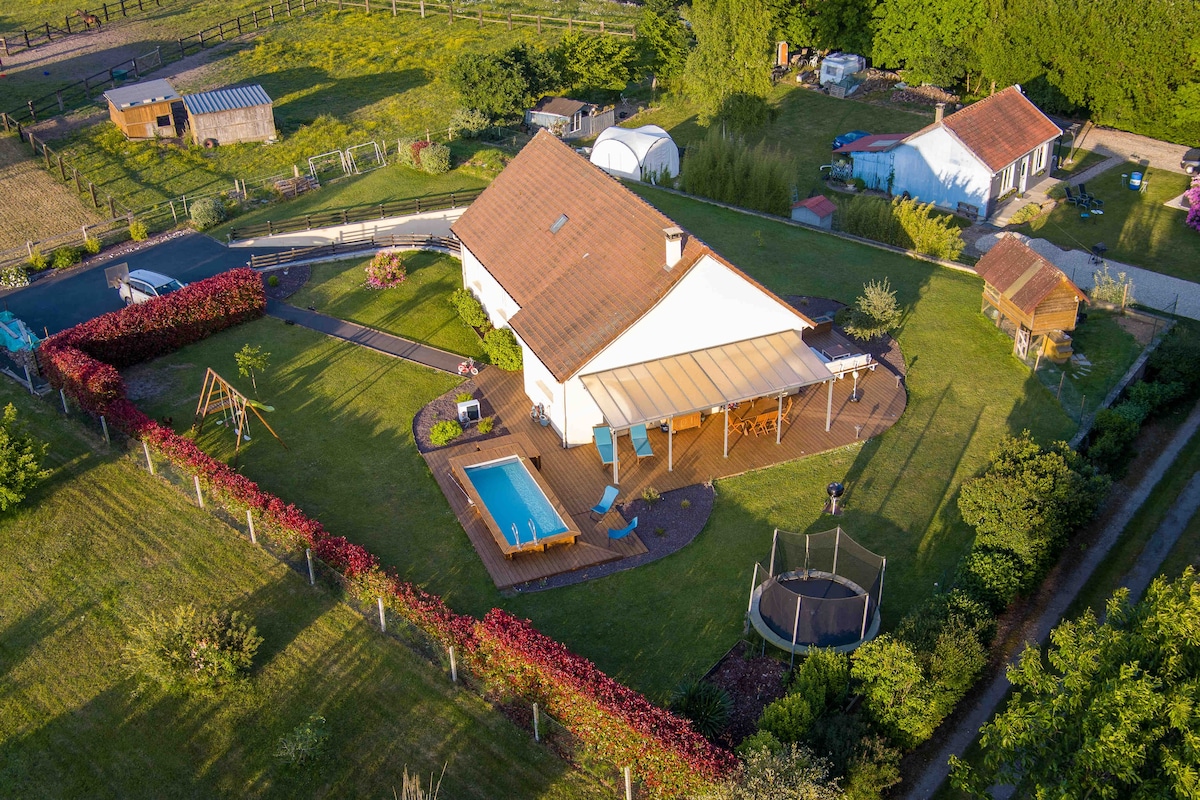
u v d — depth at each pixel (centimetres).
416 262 6175
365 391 4975
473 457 4375
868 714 3198
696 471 4416
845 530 4091
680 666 3509
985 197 7212
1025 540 3691
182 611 3453
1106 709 2506
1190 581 2714
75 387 4612
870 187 7869
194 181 7450
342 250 6238
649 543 4041
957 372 5059
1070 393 4894
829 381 4488
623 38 10319
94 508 4222
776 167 6925
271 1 11781
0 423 4394
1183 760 2386
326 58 10175
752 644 3550
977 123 7375
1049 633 3700
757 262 6134
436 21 11212
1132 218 7119
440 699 3381
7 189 7288
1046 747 2698
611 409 4200
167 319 5197
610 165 7681
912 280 5919
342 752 3216
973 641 3328
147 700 3394
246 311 5503
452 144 7944
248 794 3091
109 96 8169
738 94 7994
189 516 4169
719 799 2786
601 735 3095
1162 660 2611
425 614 3481
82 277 6078
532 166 5466
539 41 10512
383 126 8569
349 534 4088
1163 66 7894
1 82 9381
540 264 4922
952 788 3139
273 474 4412
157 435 4338
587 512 4200
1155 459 4647
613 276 4578
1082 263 6550
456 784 3114
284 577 3862
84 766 3184
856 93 9756
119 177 7488
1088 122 8762
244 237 6456
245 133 8138
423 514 4200
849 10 9794
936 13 9244
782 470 4416
